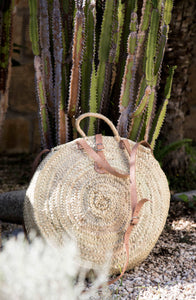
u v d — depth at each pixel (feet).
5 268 4.93
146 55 7.16
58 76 7.22
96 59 7.73
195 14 11.76
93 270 6.33
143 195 6.64
